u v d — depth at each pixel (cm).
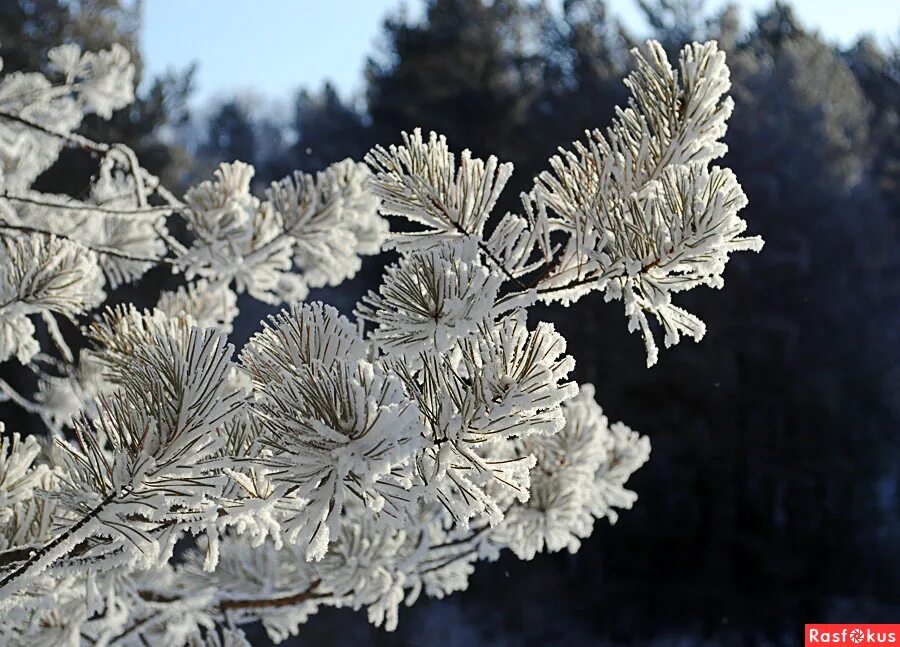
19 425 897
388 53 2783
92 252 318
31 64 998
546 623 1936
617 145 186
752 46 2916
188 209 323
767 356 2067
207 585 335
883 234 2295
